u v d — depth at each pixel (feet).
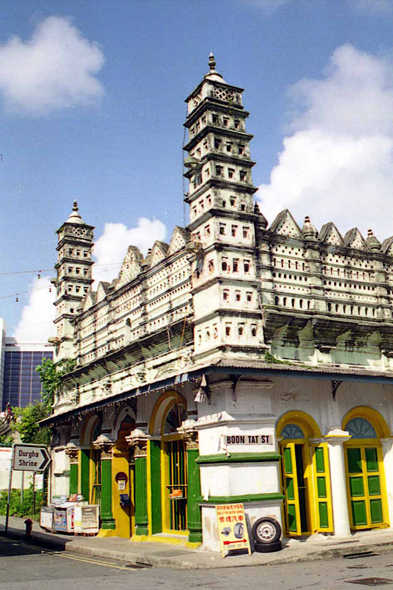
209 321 62.34
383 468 67.21
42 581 41.75
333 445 61.62
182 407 67.05
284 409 61.11
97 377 92.58
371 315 72.59
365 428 67.62
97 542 67.72
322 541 56.90
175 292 73.46
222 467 55.16
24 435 154.20
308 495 61.67
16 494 131.13
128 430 80.79
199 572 44.78
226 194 65.62
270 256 66.80
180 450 67.56
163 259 76.43
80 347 102.12
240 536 51.49
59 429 100.32
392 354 71.10
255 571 44.14
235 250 63.62
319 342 65.98
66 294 107.45
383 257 75.56
